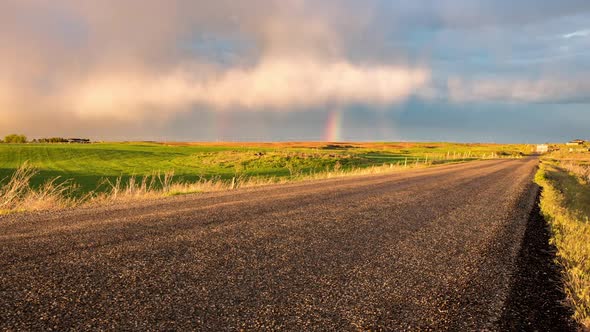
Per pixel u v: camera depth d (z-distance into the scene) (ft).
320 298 12.08
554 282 14.60
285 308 11.19
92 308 10.59
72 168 141.18
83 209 27.84
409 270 15.38
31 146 243.60
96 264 14.46
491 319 11.11
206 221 23.68
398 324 10.49
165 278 13.26
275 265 15.30
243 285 12.92
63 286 12.10
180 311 10.66
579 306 12.16
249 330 9.71
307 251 17.63
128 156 196.95
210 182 49.75
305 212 28.43
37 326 9.37
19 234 18.94
